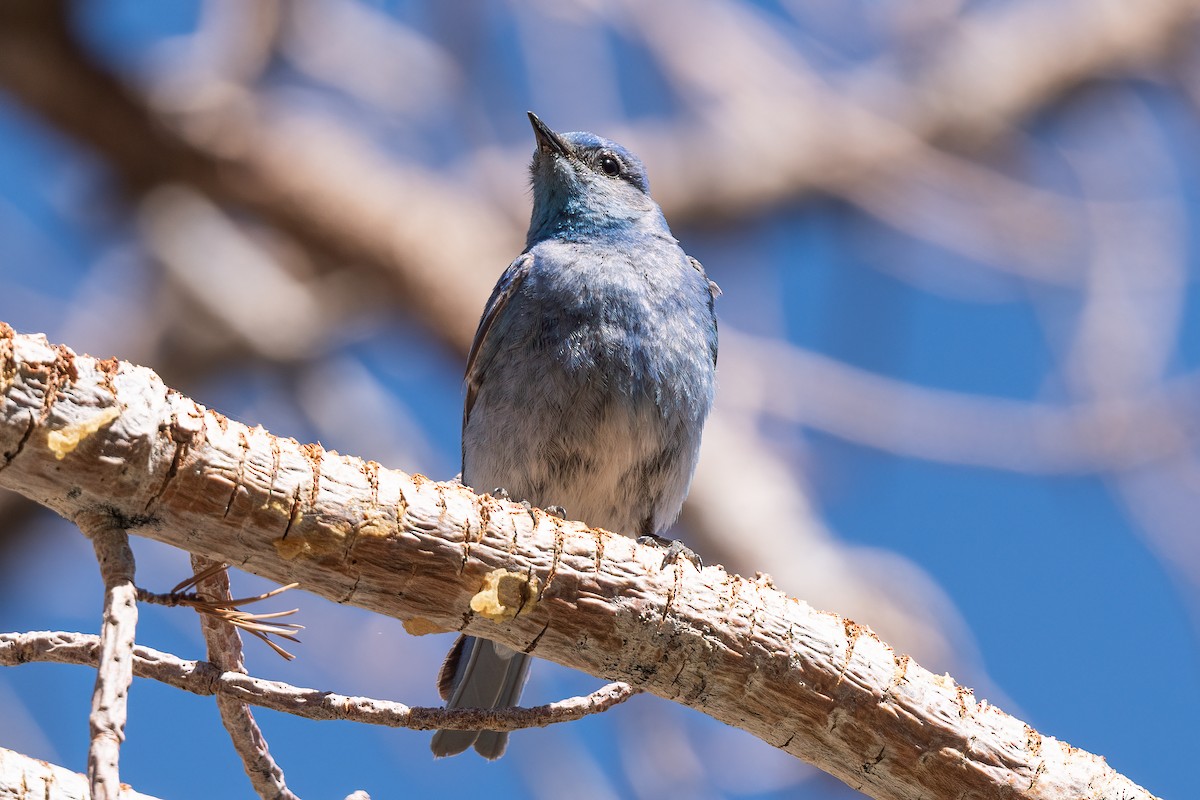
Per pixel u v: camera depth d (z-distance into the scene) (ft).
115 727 15.58
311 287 52.54
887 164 53.62
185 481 18.07
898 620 49.49
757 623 21.04
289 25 49.98
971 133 55.06
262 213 50.75
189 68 49.62
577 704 20.68
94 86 46.96
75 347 53.47
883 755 21.63
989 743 21.63
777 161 54.34
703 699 21.44
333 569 19.30
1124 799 21.86
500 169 54.03
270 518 18.63
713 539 49.90
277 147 50.08
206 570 18.25
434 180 53.78
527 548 20.18
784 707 21.39
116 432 17.56
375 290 52.47
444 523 19.69
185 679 18.29
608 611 20.59
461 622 20.34
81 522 17.99
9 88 47.06
